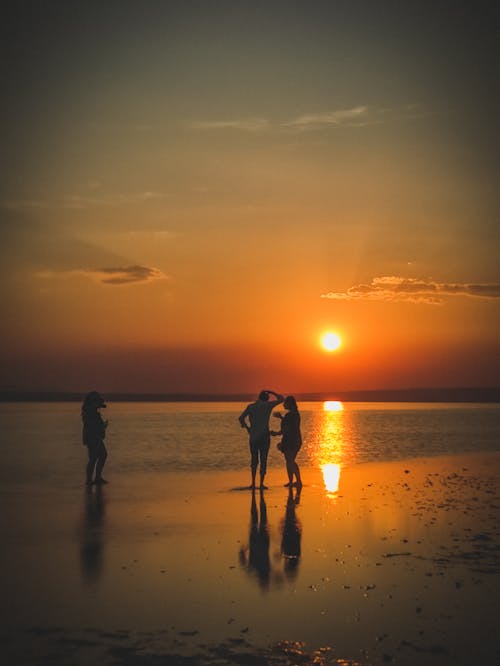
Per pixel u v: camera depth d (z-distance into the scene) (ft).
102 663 18.72
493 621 22.34
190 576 27.76
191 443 103.65
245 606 23.88
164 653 19.51
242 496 49.93
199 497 49.37
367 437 121.70
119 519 40.34
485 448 96.99
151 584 26.61
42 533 36.27
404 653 19.65
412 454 86.84
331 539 34.76
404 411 318.24
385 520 40.09
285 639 20.70
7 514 42.11
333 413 288.71
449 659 19.22
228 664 18.74
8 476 62.69
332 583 26.73
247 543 33.81
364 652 19.69
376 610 23.44
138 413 268.21
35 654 19.39
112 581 27.04
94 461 56.85
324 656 19.39
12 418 204.13
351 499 48.44
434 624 22.07
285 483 57.82
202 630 21.45
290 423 54.90
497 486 55.62
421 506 45.29
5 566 29.37
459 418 217.56
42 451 88.28
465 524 38.86
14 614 23.00
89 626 21.81
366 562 30.04
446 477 61.87
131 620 22.40
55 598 24.79
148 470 67.87
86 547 32.99
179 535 35.76
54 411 293.43
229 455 84.12
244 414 54.80
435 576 27.73
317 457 82.74
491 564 29.68
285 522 39.40
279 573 28.22
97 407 57.36
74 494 50.90
